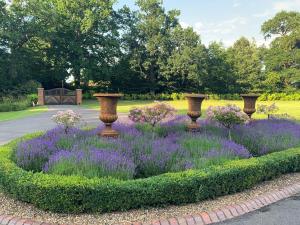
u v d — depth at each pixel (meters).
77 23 39.78
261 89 49.38
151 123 9.12
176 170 6.02
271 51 52.44
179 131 9.06
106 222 4.43
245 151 7.17
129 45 45.84
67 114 8.60
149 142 7.36
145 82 47.66
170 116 9.27
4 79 35.28
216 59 46.56
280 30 57.31
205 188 5.20
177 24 46.81
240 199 5.34
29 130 13.37
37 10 35.97
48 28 36.78
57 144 7.22
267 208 5.17
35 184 4.72
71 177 4.95
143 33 45.50
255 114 18.72
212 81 47.81
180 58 43.34
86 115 19.77
